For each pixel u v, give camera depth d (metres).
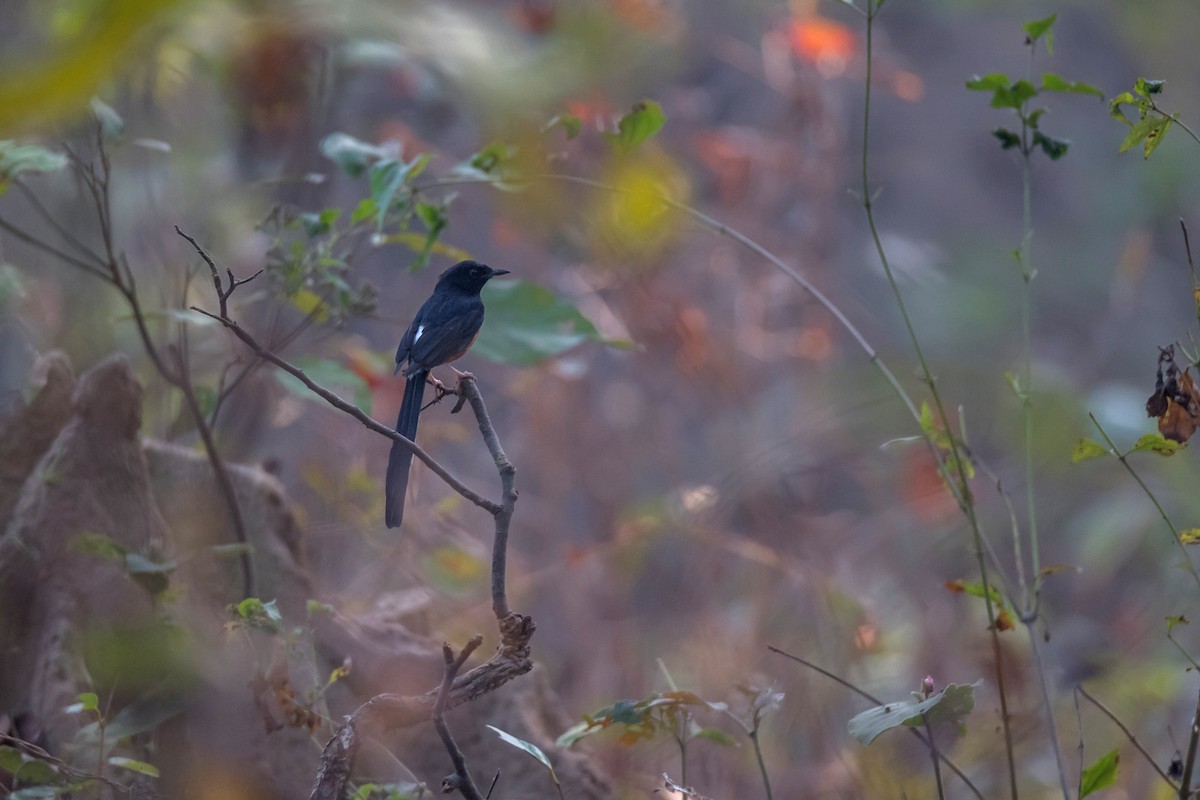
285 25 6.33
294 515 8.77
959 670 12.48
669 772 10.17
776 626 12.91
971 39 28.30
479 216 16.70
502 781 8.02
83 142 9.10
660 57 10.93
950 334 22.78
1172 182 24.61
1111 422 16.50
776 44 16.34
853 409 14.27
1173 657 13.37
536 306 9.08
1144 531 15.93
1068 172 27.89
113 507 7.49
